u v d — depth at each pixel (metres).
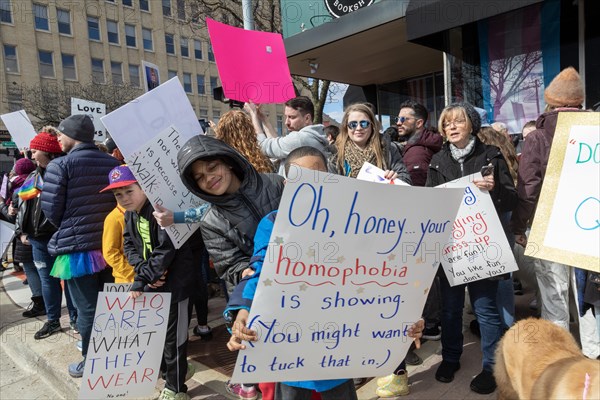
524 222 2.44
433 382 2.66
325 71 6.84
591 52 4.02
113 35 22.45
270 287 1.31
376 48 5.67
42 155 3.64
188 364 2.95
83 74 21.88
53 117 16.83
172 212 2.30
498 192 2.40
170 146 2.33
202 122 5.61
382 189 1.28
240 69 2.91
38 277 4.45
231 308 1.49
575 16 4.07
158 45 23.30
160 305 2.46
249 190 1.76
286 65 3.07
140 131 2.25
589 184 1.37
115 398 2.46
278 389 1.69
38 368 3.43
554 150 1.45
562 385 1.57
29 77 20.36
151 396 2.76
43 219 3.58
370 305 1.42
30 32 20.23
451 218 1.42
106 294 2.35
